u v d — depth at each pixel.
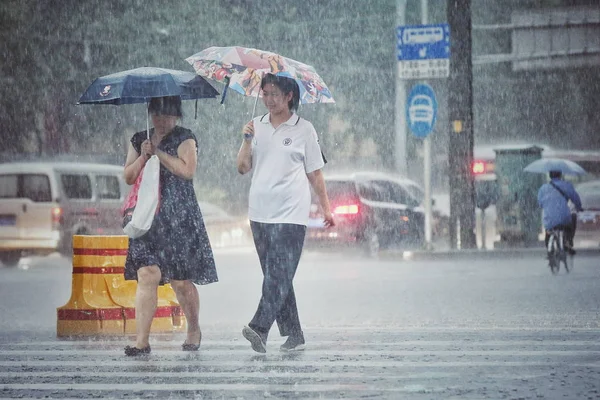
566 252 43.69
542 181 59.97
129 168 20.27
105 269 24.44
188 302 20.88
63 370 18.84
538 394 16.17
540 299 32.62
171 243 20.20
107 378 17.94
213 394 16.36
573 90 114.69
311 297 34.12
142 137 20.62
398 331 24.19
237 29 89.44
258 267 49.31
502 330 24.27
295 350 20.98
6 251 54.06
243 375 18.06
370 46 96.69
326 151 98.69
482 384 17.03
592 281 39.59
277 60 20.41
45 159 83.56
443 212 74.19
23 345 22.27
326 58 96.19
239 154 20.53
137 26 87.00
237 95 89.94
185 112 89.69
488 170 77.12
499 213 60.47
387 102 98.19
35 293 36.94
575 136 115.81
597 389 16.58
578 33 92.50
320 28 95.06
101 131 89.94
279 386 16.98
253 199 20.30
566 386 16.84
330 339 22.70
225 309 30.97
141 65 87.25
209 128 90.19
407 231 57.59
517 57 93.12
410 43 58.91
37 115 87.88
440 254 55.16
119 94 20.28
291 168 20.25
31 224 53.12
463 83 59.72
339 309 30.31
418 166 97.56
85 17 86.81
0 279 43.22
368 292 35.75
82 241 24.34
